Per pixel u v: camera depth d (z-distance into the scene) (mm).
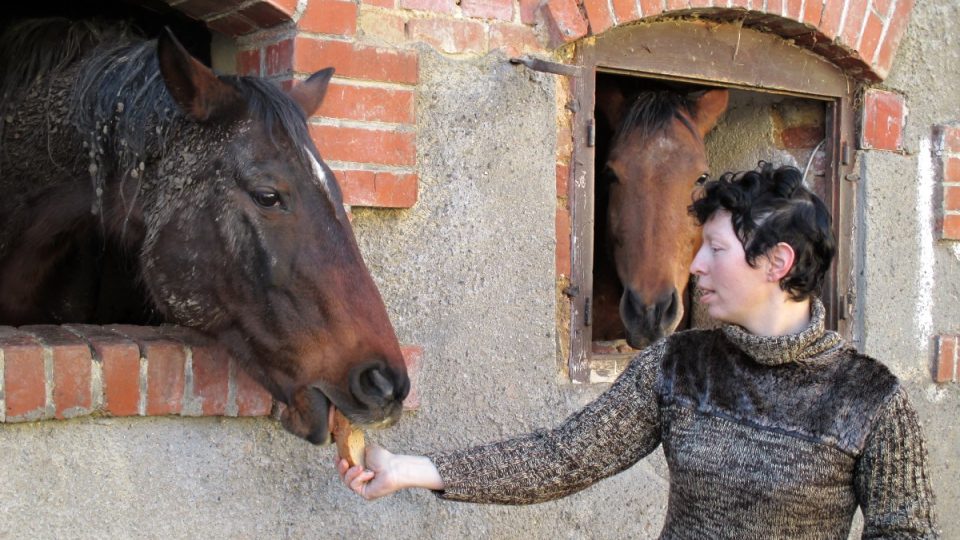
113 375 2498
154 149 2549
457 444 3211
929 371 4355
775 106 4492
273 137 2402
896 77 4227
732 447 1932
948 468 4398
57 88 2859
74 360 2441
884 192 4207
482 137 3240
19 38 3039
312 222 2387
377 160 2951
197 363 2627
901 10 4117
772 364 1931
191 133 2496
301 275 2361
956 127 4352
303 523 2912
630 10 3455
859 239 4180
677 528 2041
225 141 2426
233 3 2807
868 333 4164
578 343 3549
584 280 3562
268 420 2838
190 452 2703
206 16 2982
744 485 1909
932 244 4359
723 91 4332
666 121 4086
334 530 2971
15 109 2959
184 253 2467
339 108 2881
